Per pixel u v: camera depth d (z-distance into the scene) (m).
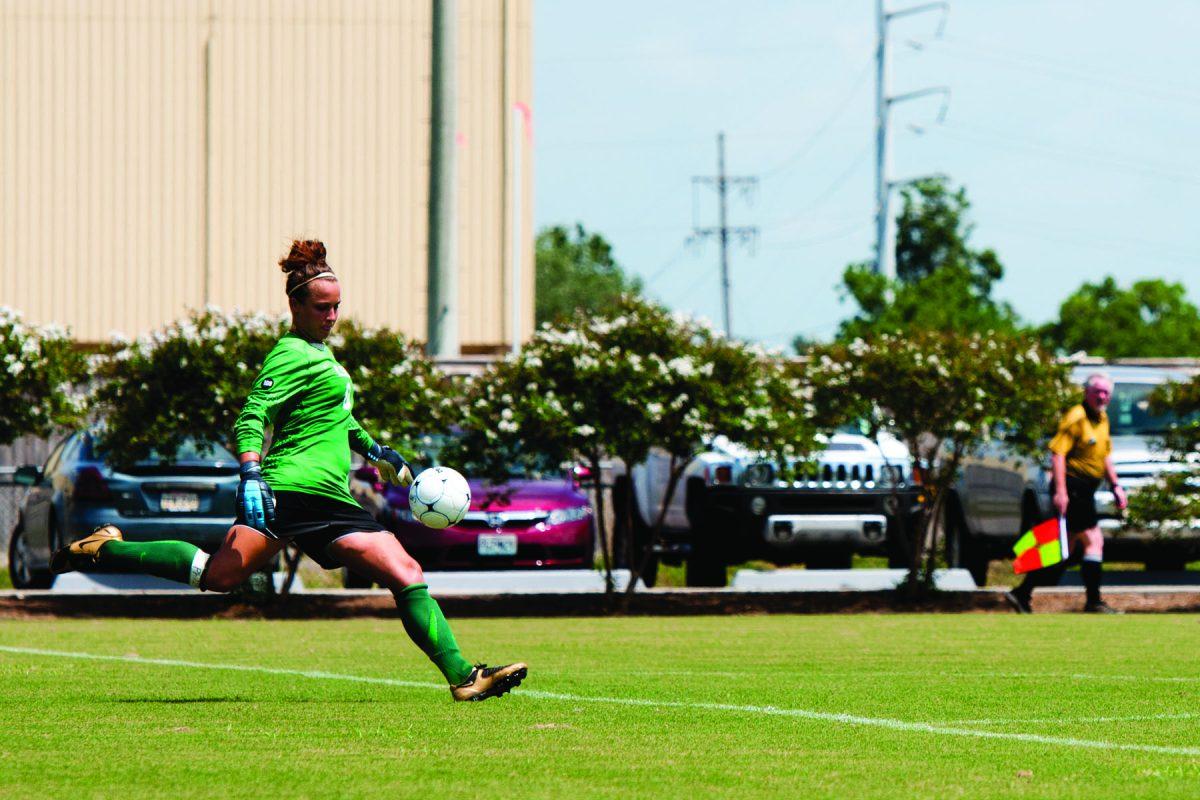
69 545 28.02
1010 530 69.44
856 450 67.44
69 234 121.25
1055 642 45.09
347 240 122.56
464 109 120.88
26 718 26.77
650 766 21.64
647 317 60.94
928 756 22.70
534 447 59.94
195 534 61.16
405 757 22.38
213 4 122.25
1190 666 37.69
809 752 23.03
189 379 59.19
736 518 65.62
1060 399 62.41
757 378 60.97
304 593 63.06
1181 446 64.56
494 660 39.53
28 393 60.47
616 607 61.75
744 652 41.94
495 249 120.50
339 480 27.67
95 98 121.69
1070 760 22.34
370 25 122.69
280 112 122.38
